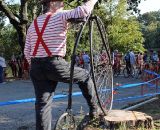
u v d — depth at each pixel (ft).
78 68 18.65
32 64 17.63
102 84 21.91
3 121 31.09
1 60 78.48
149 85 54.34
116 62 92.07
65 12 17.19
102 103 22.15
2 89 62.44
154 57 87.61
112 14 172.86
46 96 17.53
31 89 61.67
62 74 17.40
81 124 24.00
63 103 39.99
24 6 92.58
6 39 153.28
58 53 17.19
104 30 21.21
